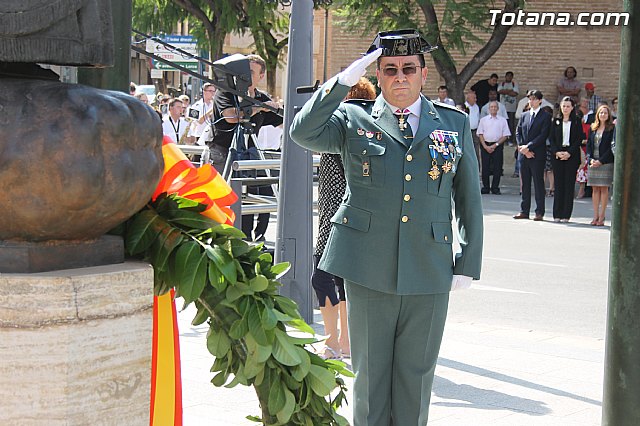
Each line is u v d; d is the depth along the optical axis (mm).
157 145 2480
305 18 8117
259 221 11508
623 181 4285
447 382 6625
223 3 26312
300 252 8211
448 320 8898
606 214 18844
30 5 2275
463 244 4543
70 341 2342
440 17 30125
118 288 2420
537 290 10562
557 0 32219
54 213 2301
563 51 32406
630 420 4375
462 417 5828
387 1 27875
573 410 6031
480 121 23047
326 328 7090
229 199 2920
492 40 27594
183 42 27938
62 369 2338
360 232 4438
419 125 4469
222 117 9641
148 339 2494
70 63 2404
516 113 28312
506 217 18078
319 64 35562
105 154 2312
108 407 2424
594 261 12758
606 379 4461
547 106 17391
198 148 10172
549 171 22547
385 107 4508
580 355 7562
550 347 7828
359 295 4461
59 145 2252
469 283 4520
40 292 2312
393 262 4402
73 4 2340
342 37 34938
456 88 27906
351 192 4504
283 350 2730
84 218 2354
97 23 2395
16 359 2320
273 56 28391
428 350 4500
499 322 8875
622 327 4352
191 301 2705
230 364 2816
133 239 2738
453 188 4617
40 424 2338
